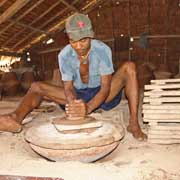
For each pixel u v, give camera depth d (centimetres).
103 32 1014
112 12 991
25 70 897
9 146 295
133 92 303
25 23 880
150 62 962
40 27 969
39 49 1114
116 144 246
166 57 951
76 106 251
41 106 475
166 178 203
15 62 1109
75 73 300
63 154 227
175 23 934
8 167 232
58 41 1091
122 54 992
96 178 205
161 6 935
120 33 995
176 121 269
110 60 283
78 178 206
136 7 961
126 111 419
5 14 735
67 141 223
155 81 285
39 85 321
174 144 274
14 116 315
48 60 1107
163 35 943
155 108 274
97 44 281
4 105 554
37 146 232
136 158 244
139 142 286
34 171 220
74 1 898
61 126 241
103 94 280
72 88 297
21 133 340
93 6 990
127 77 305
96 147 225
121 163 236
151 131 280
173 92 272
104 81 283
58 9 901
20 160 247
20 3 705
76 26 249
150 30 960
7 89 761
